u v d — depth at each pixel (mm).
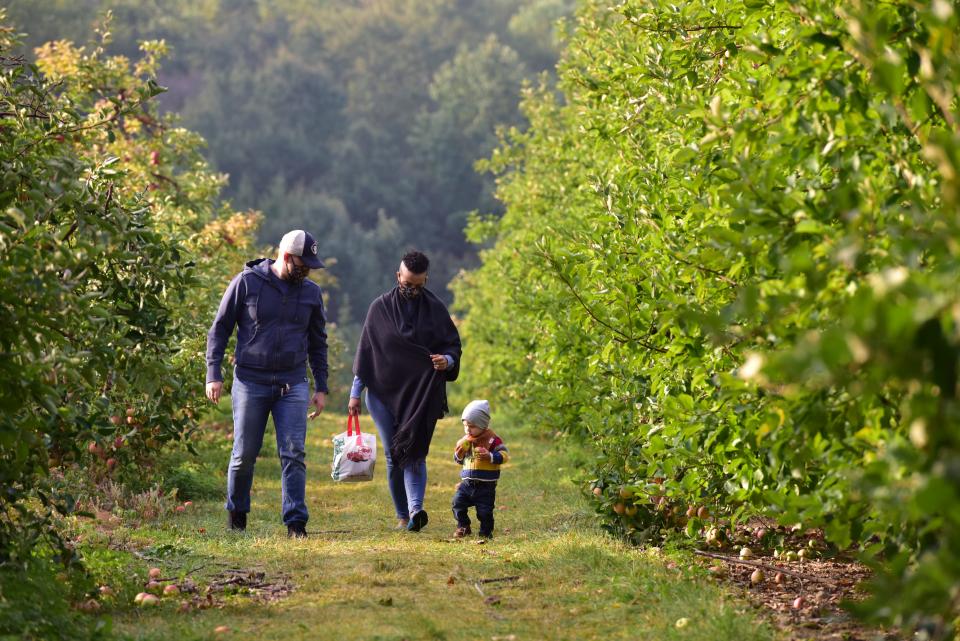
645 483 20828
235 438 23719
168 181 44750
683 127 20344
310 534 24266
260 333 23578
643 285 19531
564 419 32781
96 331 15414
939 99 10406
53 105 18906
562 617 15961
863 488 9898
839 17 13102
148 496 26594
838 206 11555
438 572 18828
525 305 35500
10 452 14781
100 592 16172
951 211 9203
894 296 8227
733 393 13789
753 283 15055
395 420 25328
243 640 14406
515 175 62469
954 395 8344
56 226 16344
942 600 9016
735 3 17922
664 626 15164
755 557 20531
